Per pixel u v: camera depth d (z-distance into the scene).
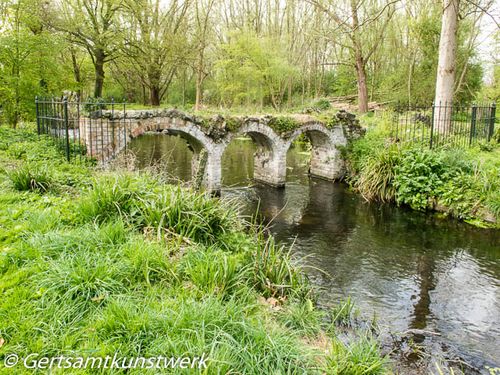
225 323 3.15
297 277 5.20
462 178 10.03
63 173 6.94
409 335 5.16
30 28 16.50
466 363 4.64
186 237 4.72
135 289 3.52
